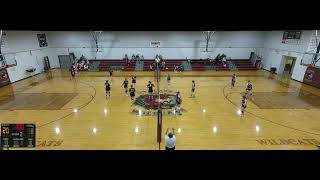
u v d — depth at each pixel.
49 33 25.61
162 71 24.55
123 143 8.79
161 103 13.60
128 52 26.59
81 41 26.08
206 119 11.19
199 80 20.23
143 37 26.08
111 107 12.95
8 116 11.63
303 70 19.41
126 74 23.05
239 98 14.75
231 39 26.12
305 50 19.03
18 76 20.64
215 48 26.48
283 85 18.42
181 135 9.46
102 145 8.64
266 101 14.08
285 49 21.75
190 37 26.06
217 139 9.11
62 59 26.72
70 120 11.09
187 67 25.50
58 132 9.77
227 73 23.47
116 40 26.06
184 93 15.86
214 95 15.36
